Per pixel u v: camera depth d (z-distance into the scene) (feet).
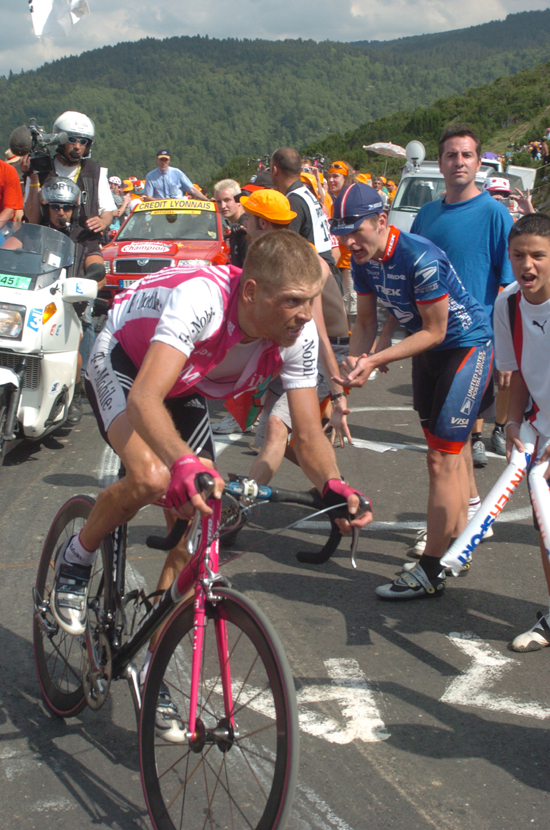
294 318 6.59
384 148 69.21
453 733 8.47
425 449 19.45
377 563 12.93
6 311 15.83
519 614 11.33
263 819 5.92
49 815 7.12
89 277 20.20
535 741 8.38
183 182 45.52
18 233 17.25
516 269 9.55
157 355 6.54
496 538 14.08
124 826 7.04
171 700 6.74
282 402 11.55
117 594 7.66
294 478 16.94
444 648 10.30
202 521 6.39
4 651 9.80
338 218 10.53
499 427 19.48
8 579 11.68
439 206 13.96
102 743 8.14
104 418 7.47
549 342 9.59
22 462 17.29
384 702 9.00
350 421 22.02
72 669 8.64
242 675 6.25
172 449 5.88
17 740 8.14
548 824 7.16
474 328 11.19
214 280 6.95
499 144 193.67
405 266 10.51
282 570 12.50
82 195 20.74
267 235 6.62
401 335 34.60
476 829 7.07
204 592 6.38
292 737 5.73
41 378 16.53
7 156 25.90
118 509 7.25
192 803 6.62
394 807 7.31
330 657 9.95
